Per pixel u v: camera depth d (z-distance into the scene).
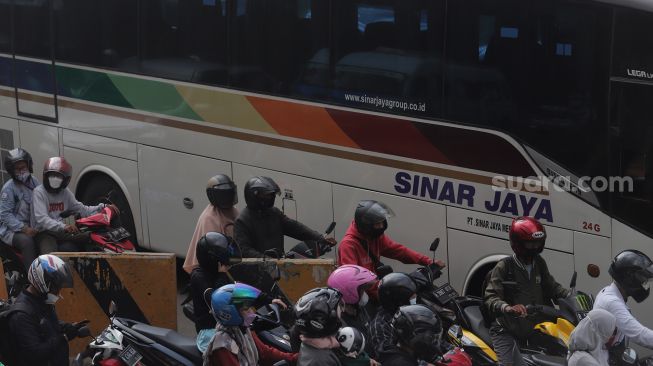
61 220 13.84
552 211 11.05
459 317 10.47
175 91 14.72
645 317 10.66
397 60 12.12
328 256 13.25
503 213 11.43
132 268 11.70
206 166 14.48
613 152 10.58
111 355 9.45
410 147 12.12
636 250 9.77
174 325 11.77
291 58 13.24
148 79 15.06
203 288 9.73
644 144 10.39
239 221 11.80
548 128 10.99
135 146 15.44
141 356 9.45
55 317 9.37
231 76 13.96
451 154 11.77
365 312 9.44
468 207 11.71
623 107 10.48
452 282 12.01
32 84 16.84
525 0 11.02
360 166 12.65
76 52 16.06
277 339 9.84
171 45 14.72
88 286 11.77
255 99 13.70
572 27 10.73
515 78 11.18
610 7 10.43
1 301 9.88
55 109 16.55
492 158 11.44
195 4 14.34
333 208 13.01
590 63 10.62
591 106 10.66
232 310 8.25
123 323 9.73
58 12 16.25
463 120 11.62
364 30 12.41
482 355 10.02
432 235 12.09
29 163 13.21
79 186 16.44
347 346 7.83
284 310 10.01
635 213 10.51
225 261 9.78
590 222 10.80
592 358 8.45
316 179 13.14
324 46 12.84
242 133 13.94
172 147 14.89
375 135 12.44
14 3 16.92
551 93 10.93
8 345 9.07
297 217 13.45
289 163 13.41
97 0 15.66
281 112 13.41
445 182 11.86
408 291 8.92
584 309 9.84
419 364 7.80
